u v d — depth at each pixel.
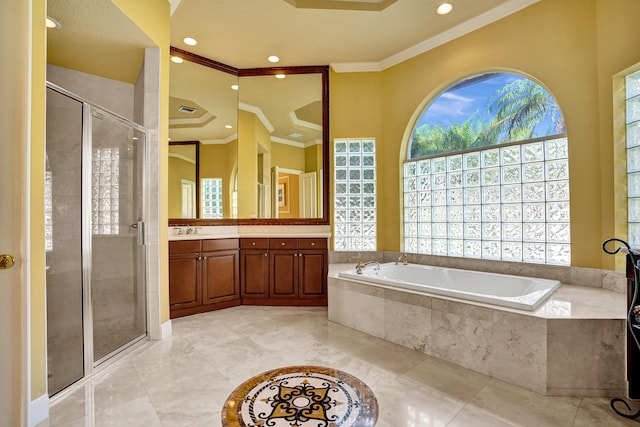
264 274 3.61
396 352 2.32
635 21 2.12
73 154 2.11
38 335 1.57
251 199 3.85
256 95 3.93
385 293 2.55
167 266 2.71
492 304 2.03
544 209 2.73
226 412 1.59
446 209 3.39
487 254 3.08
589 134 2.42
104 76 3.05
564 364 1.75
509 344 1.89
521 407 1.63
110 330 2.54
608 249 2.33
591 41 2.42
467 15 2.92
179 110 3.54
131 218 2.59
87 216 2.14
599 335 1.73
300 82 3.89
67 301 2.03
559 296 2.18
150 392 1.79
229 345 2.47
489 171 3.06
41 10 1.61
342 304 2.93
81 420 1.55
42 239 1.60
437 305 2.22
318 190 3.87
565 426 1.48
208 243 3.38
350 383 1.87
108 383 1.90
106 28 2.31
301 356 2.26
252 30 3.09
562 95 2.55
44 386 1.58
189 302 3.24
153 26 2.49
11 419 1.33
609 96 2.29
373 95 3.83
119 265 2.60
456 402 1.68
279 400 1.70
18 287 1.35
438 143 3.46
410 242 3.70
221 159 3.74
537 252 2.77
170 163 3.49
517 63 2.79
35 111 1.58
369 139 3.87
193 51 3.48
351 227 3.89
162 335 2.60
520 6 2.75
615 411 1.58
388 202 3.78
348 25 3.03
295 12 2.82
